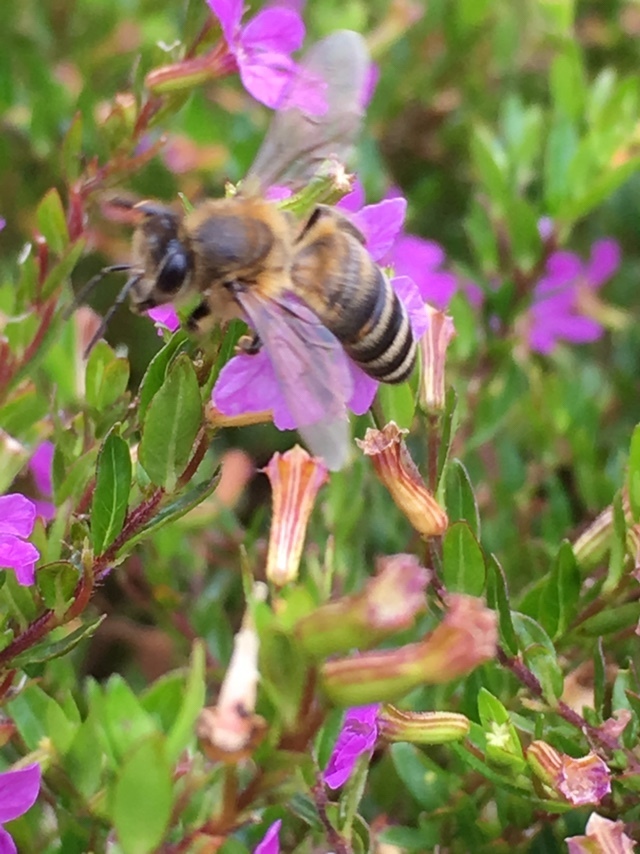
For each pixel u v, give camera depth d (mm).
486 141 92
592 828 59
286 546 58
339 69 69
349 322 66
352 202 78
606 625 70
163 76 73
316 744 58
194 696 55
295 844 70
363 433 74
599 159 88
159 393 60
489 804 74
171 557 84
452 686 73
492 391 90
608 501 85
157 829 51
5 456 64
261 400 62
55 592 62
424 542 66
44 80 99
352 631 48
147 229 66
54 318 73
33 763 60
